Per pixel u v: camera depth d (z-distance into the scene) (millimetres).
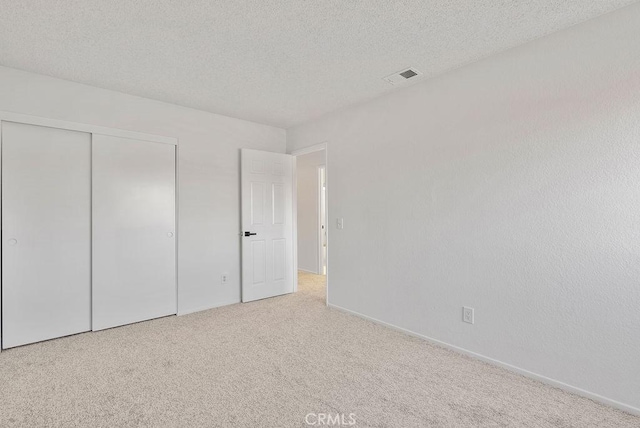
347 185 3434
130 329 2932
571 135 1941
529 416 1712
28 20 1889
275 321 3168
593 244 1865
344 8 1796
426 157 2705
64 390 1928
